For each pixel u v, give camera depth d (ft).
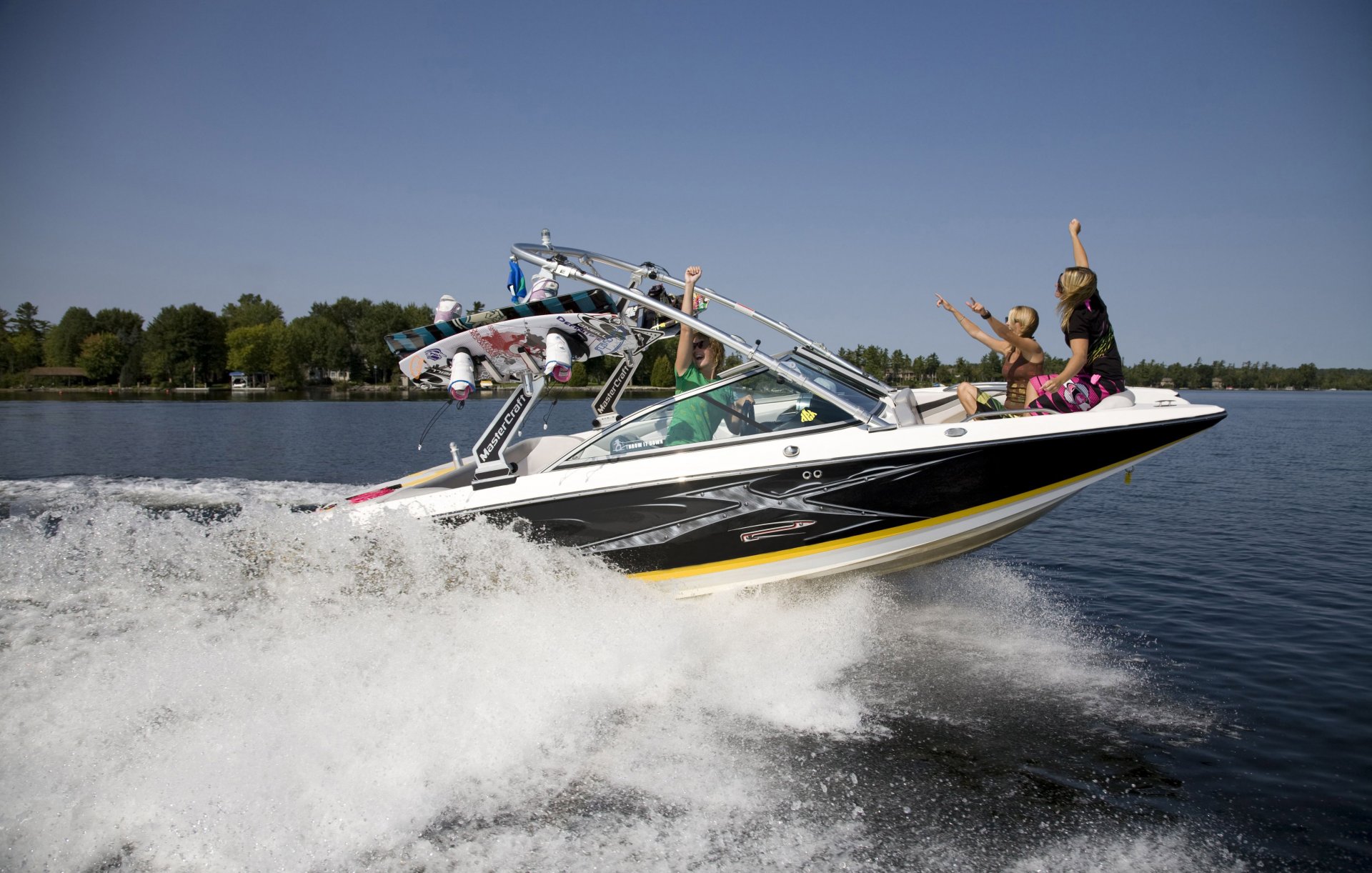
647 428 15.48
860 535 15.16
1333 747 11.37
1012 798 10.17
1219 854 8.95
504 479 15.44
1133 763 10.99
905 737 11.89
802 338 16.83
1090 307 16.29
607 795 10.44
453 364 14.94
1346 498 33.01
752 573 15.47
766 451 14.78
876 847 9.24
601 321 15.53
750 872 8.84
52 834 9.41
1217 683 13.64
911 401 16.92
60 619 13.88
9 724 11.12
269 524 15.14
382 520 15.03
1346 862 8.78
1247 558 22.43
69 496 27.89
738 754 11.44
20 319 504.84
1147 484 37.58
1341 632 16.14
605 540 15.12
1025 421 14.78
